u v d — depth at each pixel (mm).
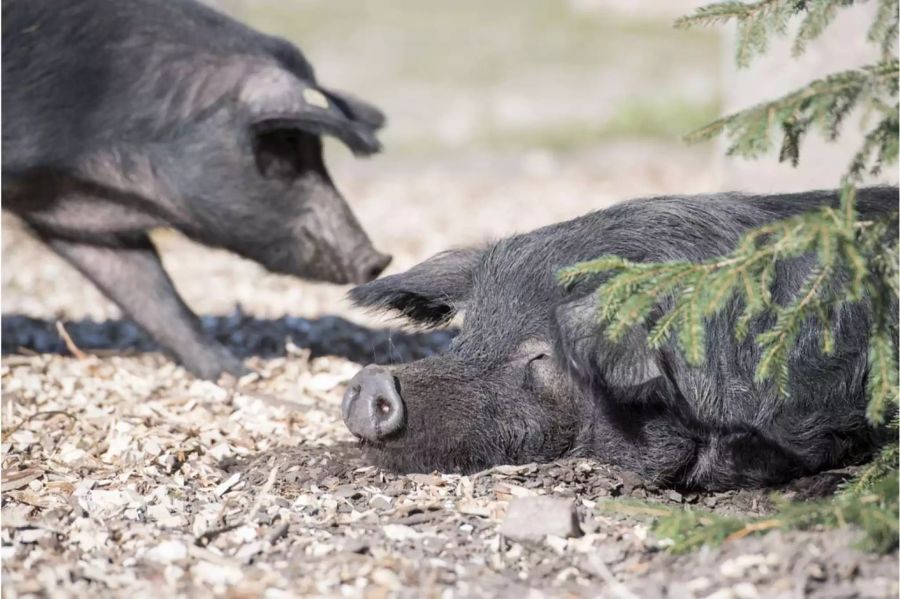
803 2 14172
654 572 12938
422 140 59062
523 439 16266
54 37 22406
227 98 22438
